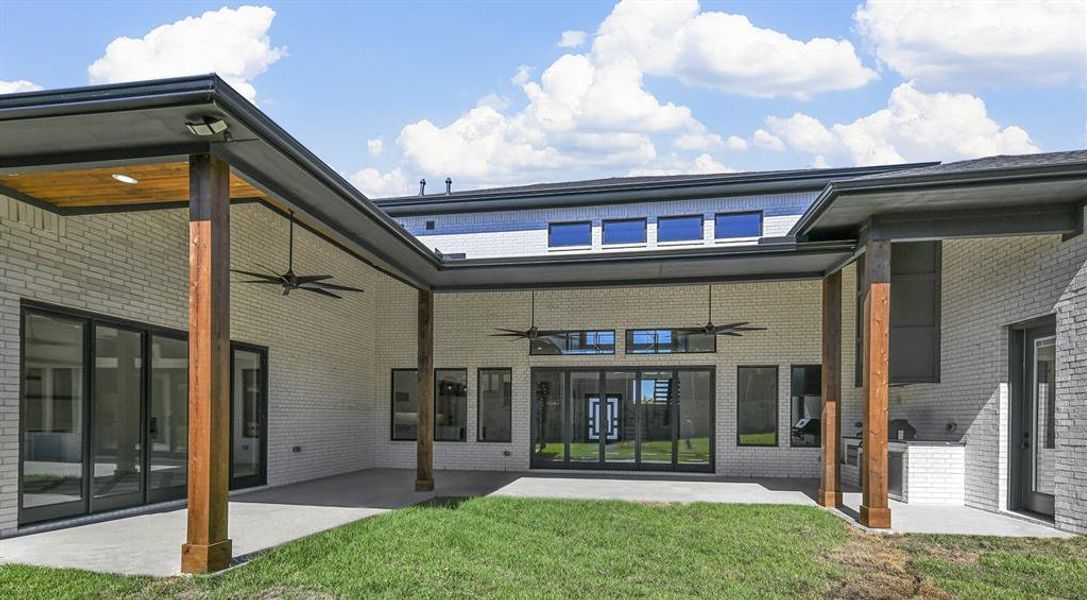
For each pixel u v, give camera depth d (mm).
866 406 8844
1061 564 6914
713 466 14727
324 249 14266
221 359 6188
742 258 10344
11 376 7734
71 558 6562
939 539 8047
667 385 15109
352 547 7172
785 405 14539
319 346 14031
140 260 9664
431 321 12336
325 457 14195
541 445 15570
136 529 8023
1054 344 9227
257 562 6395
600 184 18469
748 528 8594
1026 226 8500
